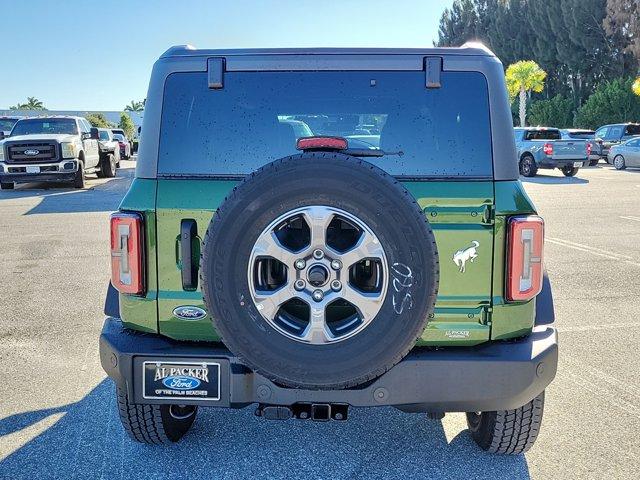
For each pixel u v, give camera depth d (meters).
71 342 5.75
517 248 3.00
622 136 30.30
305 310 2.87
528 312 3.10
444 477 3.50
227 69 3.22
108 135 29.28
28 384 4.79
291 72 3.22
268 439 3.97
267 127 3.25
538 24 56.44
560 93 56.72
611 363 5.25
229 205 2.66
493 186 3.06
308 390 2.95
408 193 2.65
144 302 3.14
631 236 11.32
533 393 3.04
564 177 23.77
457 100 3.17
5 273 8.47
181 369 3.04
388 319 2.65
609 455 3.74
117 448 3.83
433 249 2.64
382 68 3.19
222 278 2.67
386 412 4.37
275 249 2.65
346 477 3.51
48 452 3.77
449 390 2.97
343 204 2.63
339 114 3.24
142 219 3.11
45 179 19.22
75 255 9.66
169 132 3.22
